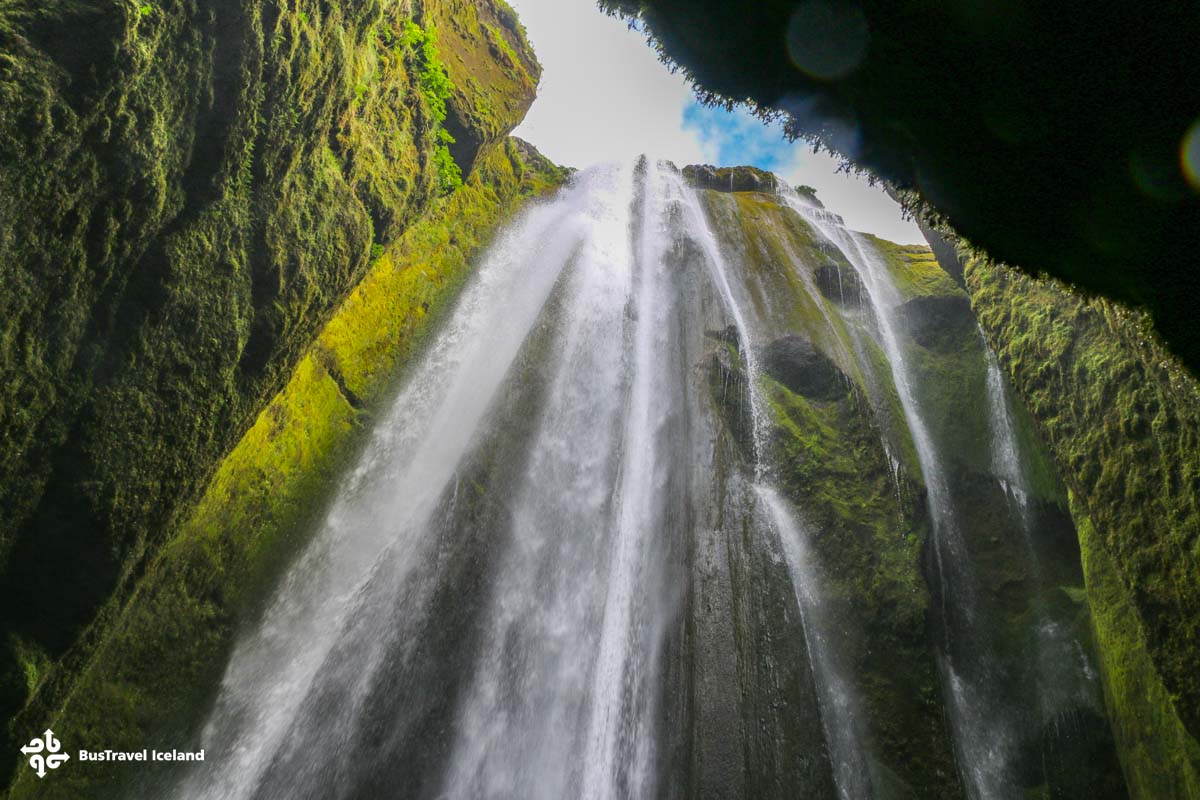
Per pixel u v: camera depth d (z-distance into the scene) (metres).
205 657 8.86
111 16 4.80
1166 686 7.84
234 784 8.66
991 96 3.58
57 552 5.67
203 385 6.73
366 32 8.24
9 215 4.65
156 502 6.49
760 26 4.31
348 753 9.55
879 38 3.79
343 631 10.32
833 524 11.65
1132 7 2.98
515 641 11.06
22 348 5.05
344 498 11.22
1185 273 3.60
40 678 5.68
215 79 5.98
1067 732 10.77
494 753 10.16
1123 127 3.27
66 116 4.77
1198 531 7.13
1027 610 12.08
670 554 11.74
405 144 10.39
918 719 9.94
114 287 5.75
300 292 7.77
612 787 9.72
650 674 10.43
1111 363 8.52
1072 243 3.97
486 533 11.70
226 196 6.55
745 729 9.30
